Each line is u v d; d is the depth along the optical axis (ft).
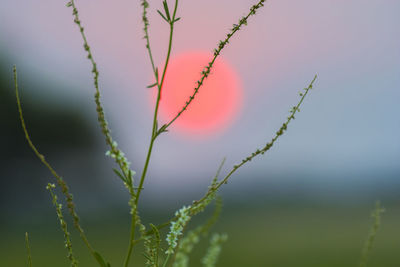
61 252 64.39
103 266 6.64
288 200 292.40
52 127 152.97
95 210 160.66
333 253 81.71
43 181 152.25
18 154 146.51
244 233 128.88
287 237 118.93
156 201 256.32
